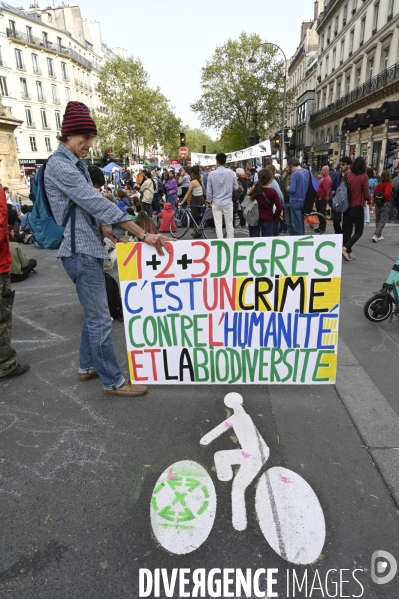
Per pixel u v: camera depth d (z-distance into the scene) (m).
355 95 31.05
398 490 2.23
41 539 2.00
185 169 16.97
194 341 3.13
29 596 1.74
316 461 2.46
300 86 55.81
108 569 1.85
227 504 2.17
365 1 29.78
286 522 2.06
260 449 2.57
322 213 10.73
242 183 11.77
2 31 41.12
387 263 7.20
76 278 2.91
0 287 3.26
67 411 3.02
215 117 45.59
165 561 1.89
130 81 47.00
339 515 2.10
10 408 3.08
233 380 3.24
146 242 2.89
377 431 2.71
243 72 42.50
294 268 2.92
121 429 2.80
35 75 45.69
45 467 2.46
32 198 2.83
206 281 2.98
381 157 25.09
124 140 47.50
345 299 5.34
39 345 4.24
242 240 2.87
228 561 1.88
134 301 3.06
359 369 3.52
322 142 43.34
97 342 3.04
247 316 3.04
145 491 2.27
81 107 2.75
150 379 3.26
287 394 3.16
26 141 45.31
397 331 4.34
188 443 2.64
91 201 2.66
